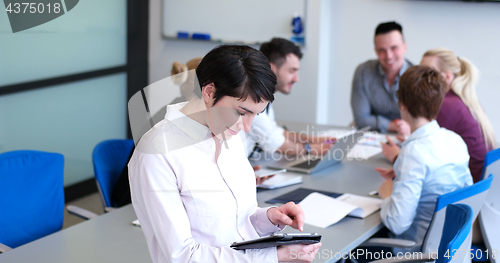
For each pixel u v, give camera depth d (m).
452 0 4.12
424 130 1.95
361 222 1.85
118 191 2.33
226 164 1.17
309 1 4.54
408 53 4.43
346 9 4.61
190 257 1.05
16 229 1.98
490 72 4.12
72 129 4.03
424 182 1.88
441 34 4.25
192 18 5.06
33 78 3.57
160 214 1.04
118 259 1.53
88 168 4.27
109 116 4.45
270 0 4.69
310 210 1.92
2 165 1.97
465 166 1.97
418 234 1.94
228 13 4.89
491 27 4.04
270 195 2.13
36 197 2.06
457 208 1.51
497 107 4.15
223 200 1.14
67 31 3.83
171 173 1.06
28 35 3.48
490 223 2.12
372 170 2.55
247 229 1.25
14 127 3.49
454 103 2.67
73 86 3.97
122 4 4.41
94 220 1.87
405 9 4.35
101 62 4.26
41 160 2.09
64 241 1.66
